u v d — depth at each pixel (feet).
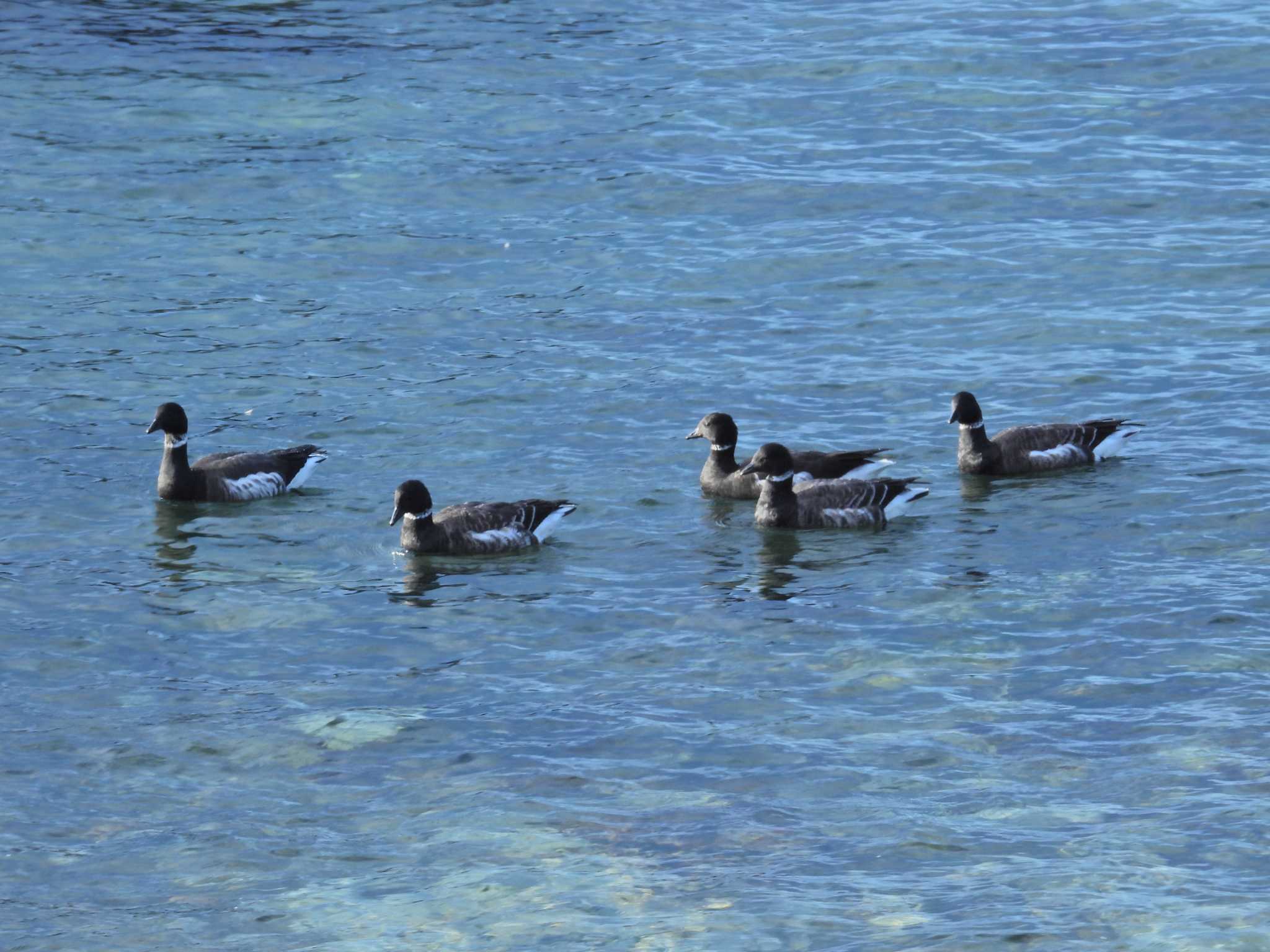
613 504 86.84
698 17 177.06
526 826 57.00
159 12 179.42
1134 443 92.32
